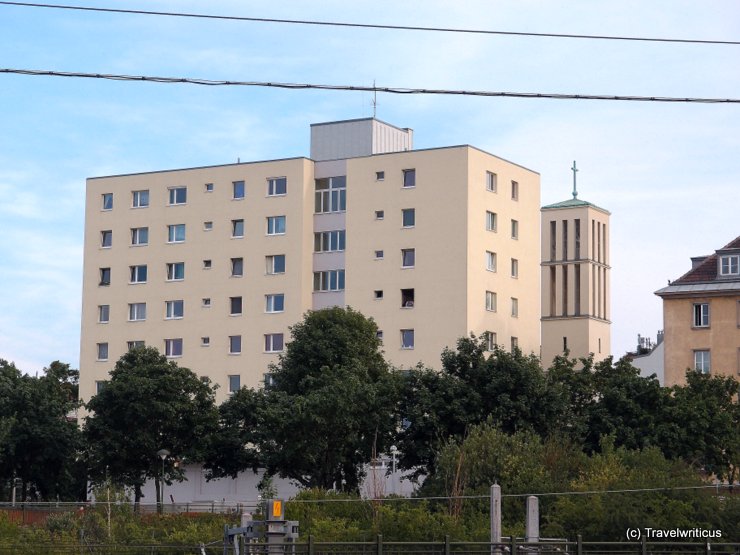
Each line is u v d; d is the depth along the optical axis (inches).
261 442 2797.7
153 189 4101.9
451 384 2723.9
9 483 3371.1
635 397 2797.7
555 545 1536.7
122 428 2979.8
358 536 1787.6
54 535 1957.4
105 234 4165.8
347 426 2714.1
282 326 3863.2
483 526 1866.4
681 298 3528.5
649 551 1536.7
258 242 3927.2
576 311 4448.8
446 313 3678.6
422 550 1529.3
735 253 3511.3
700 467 2758.4
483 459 2143.2
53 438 3253.0
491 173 3836.1
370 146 4008.4
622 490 1811.0
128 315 4094.5
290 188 3900.1
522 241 3944.4
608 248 4608.8
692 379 2915.8
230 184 3991.1
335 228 3875.5
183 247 4037.9
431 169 3752.5
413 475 2751.0
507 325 3843.5
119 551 1791.3
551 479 2057.1
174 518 2176.4
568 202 4530.0
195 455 2955.2
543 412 2716.5
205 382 3061.0
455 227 3698.3
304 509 2003.0
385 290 3772.1
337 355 2999.5
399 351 3727.9
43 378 3329.2
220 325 3954.2
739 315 3462.1
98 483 2930.6
